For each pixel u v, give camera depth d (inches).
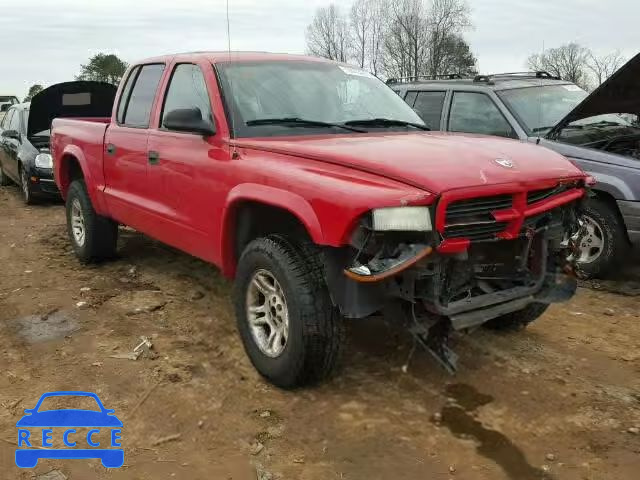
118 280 235.1
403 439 129.0
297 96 177.8
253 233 161.8
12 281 236.1
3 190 497.0
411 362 163.5
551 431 132.3
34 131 426.6
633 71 204.7
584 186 153.4
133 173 206.2
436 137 161.2
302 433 131.2
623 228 226.8
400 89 315.3
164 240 196.2
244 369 160.2
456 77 324.8
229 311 202.7
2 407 142.1
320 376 144.5
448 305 132.2
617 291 225.8
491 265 139.4
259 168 147.6
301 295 136.9
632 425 134.3
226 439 129.4
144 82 213.8
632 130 260.4
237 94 170.2
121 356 168.1
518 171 135.6
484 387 150.9
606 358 168.4
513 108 265.3
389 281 128.5
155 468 120.2
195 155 171.6
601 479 116.4
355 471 118.6
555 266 155.7
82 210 247.3
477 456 123.4
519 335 183.5
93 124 238.5
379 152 136.6
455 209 126.0
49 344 176.4
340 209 124.5
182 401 144.2
